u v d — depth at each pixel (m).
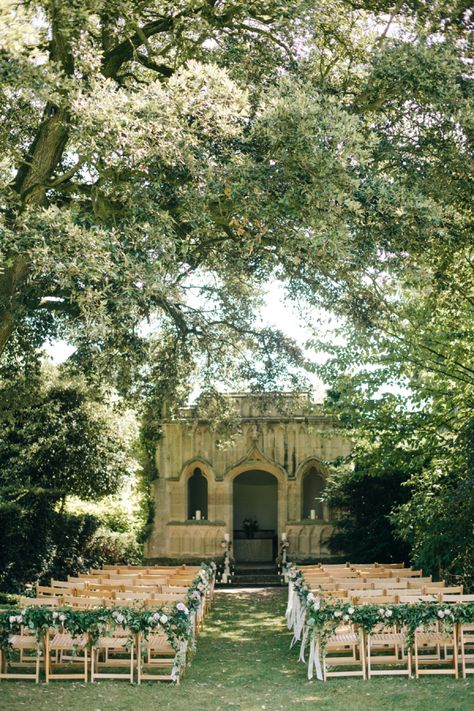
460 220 13.70
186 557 29.05
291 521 28.80
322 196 11.52
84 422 23.39
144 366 19.92
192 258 15.66
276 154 12.00
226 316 20.12
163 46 15.81
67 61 12.83
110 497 27.64
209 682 11.36
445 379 17.97
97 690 10.69
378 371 18.39
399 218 12.09
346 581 15.40
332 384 18.95
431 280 13.21
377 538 26.23
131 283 11.80
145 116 11.42
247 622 18.02
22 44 10.89
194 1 13.49
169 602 12.02
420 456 18.50
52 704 9.84
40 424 23.08
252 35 14.50
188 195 12.18
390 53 12.90
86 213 12.43
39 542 21.17
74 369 19.50
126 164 11.98
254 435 29.39
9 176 12.75
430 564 17.78
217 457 29.56
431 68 12.58
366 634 11.33
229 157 12.16
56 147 13.30
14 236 11.13
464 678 11.02
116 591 14.16
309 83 12.17
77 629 11.08
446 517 16.95
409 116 13.80
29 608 11.32
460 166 13.14
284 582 27.23
